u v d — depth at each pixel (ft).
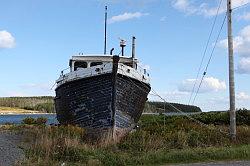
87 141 77.00
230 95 76.64
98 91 80.23
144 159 59.93
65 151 60.23
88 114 82.69
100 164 57.26
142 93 88.58
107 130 79.25
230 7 77.66
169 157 61.36
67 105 88.33
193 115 109.60
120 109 80.74
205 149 66.33
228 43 77.41
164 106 107.14
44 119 127.34
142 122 102.99
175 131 76.64
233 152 64.80
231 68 76.79
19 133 88.53
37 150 61.82
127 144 67.82
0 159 57.36
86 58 91.97
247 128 82.84
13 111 440.45
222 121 101.04
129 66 89.81
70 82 84.69
